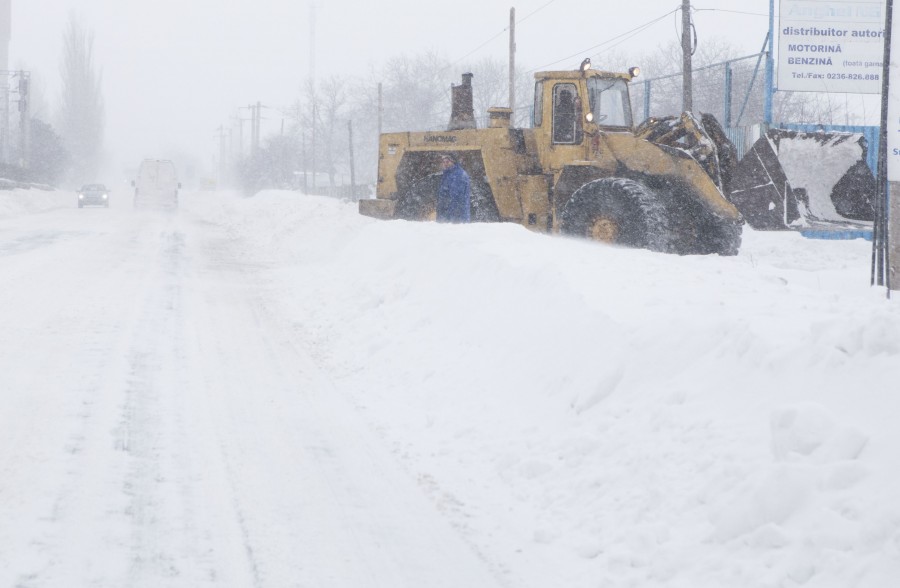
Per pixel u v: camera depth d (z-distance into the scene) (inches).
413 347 730.2
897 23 821.2
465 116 1539.1
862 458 325.1
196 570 352.8
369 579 350.3
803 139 1612.9
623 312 576.4
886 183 847.1
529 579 352.2
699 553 338.0
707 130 1333.7
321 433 545.6
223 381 664.4
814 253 1530.5
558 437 486.6
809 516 315.6
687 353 480.1
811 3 1926.7
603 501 404.2
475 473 477.4
